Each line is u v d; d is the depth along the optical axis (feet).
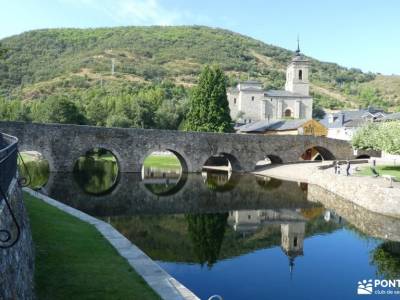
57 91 499.10
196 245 75.36
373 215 104.17
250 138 201.46
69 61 635.25
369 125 176.86
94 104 333.62
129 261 48.60
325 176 149.69
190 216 100.53
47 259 45.65
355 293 54.54
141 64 652.89
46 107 281.33
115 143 169.99
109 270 44.45
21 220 37.81
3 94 496.64
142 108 328.70
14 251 29.84
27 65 608.19
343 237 83.35
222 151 194.90
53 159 157.89
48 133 156.56
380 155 240.32
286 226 92.58
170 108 350.84
